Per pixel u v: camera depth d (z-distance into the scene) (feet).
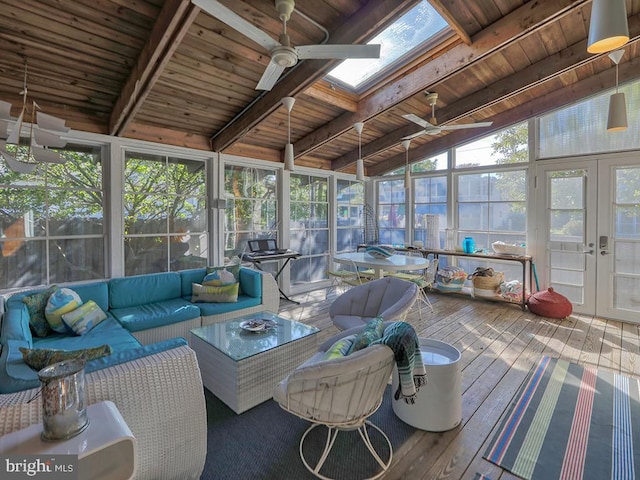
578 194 14.60
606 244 13.92
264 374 7.83
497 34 9.59
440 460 6.02
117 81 9.93
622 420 7.06
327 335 12.25
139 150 12.58
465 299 17.01
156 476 4.88
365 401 5.32
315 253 19.83
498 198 17.08
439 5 8.56
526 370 9.31
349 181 21.74
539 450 6.22
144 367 4.76
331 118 14.38
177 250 13.80
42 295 8.80
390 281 9.69
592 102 14.15
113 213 11.86
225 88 11.18
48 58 8.71
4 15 7.37
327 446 5.75
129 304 11.00
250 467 5.88
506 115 16.11
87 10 7.54
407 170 17.21
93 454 3.33
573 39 11.05
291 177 18.40
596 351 10.56
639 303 13.30
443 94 13.51
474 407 7.59
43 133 8.38
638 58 12.66
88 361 4.81
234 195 15.78
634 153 13.24
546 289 15.15
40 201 10.72
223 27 8.54
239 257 15.90
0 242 10.10
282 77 10.84
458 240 18.53
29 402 3.87
